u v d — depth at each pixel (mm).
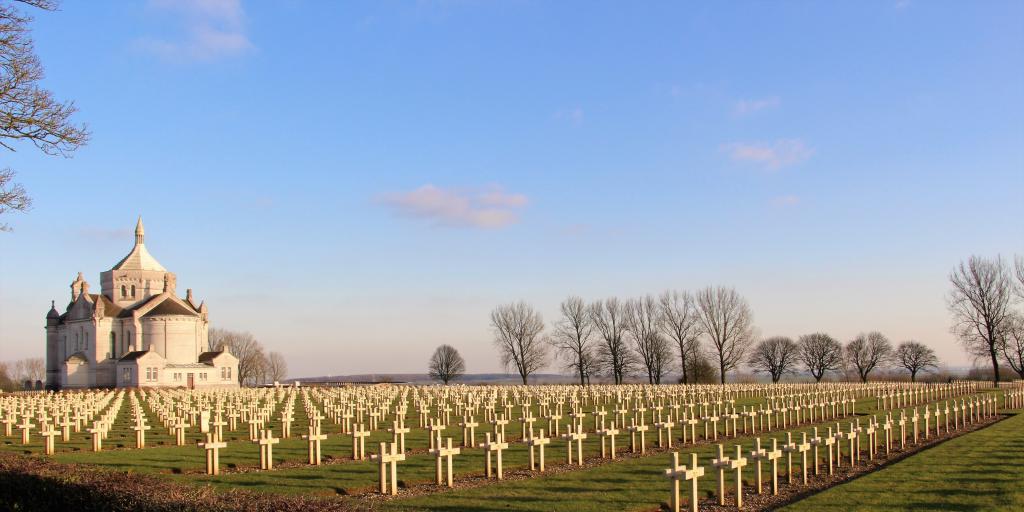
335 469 27109
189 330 134625
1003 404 59875
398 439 32875
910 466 25578
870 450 29531
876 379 166625
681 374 133625
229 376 135500
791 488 23312
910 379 160375
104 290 142625
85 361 133875
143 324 133375
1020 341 101250
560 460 29078
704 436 37188
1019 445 30750
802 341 162375
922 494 20516
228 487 23438
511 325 141500
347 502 14680
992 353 93000
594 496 21438
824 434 37000
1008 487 21266
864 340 162875
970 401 46562
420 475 25328
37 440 38844
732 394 71375
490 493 22172
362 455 30578
